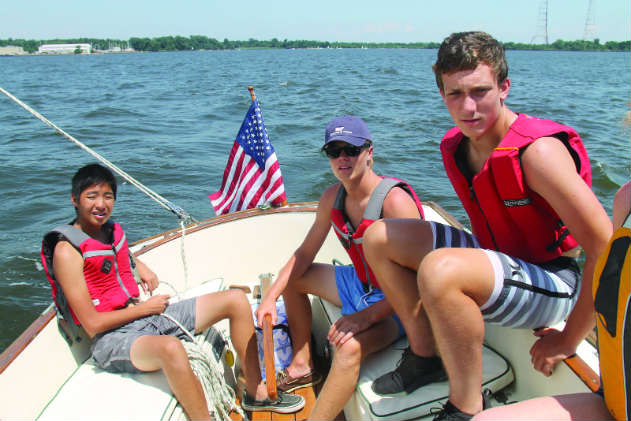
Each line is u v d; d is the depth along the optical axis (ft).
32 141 39.22
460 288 5.07
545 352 5.83
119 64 221.05
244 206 13.38
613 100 65.05
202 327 7.84
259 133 13.04
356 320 6.73
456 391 5.31
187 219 11.19
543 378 6.15
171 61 257.96
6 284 17.02
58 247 7.04
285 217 11.78
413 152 33.40
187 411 6.68
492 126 5.87
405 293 6.25
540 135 5.35
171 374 6.52
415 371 6.37
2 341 14.21
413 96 70.33
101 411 6.34
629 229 3.93
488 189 5.81
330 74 128.57
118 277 7.74
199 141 39.60
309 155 33.12
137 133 43.06
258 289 10.81
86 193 7.27
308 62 221.66
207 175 29.50
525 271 5.61
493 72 5.56
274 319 7.67
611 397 4.16
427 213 11.36
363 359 7.10
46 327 7.24
